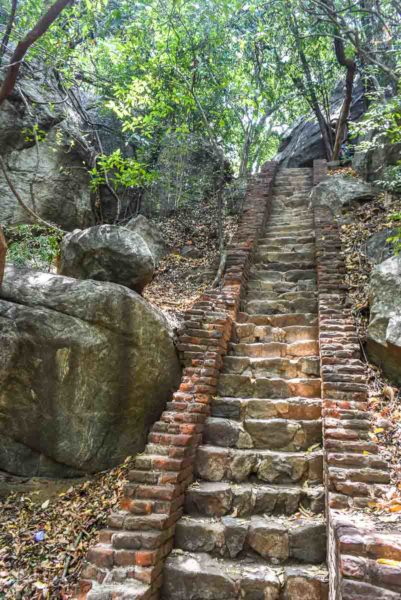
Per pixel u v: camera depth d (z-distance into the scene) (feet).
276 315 16.72
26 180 22.24
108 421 12.66
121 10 24.09
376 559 6.18
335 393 11.64
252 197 26.68
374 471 9.12
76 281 13.00
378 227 21.09
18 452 12.40
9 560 10.11
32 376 12.16
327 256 19.27
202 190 29.60
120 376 12.77
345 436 10.23
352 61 30.22
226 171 32.60
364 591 5.80
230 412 12.78
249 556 9.49
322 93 35.50
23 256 17.17
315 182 27.61
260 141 40.86
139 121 23.54
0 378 11.87
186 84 22.94
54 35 21.62
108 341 12.64
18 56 12.99
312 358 14.11
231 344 15.37
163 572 9.09
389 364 13.21
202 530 9.75
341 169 30.27
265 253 21.57
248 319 16.88
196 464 11.41
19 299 12.55
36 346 12.16
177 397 12.63
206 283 22.31
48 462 12.44
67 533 10.70
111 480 12.12
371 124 19.83
